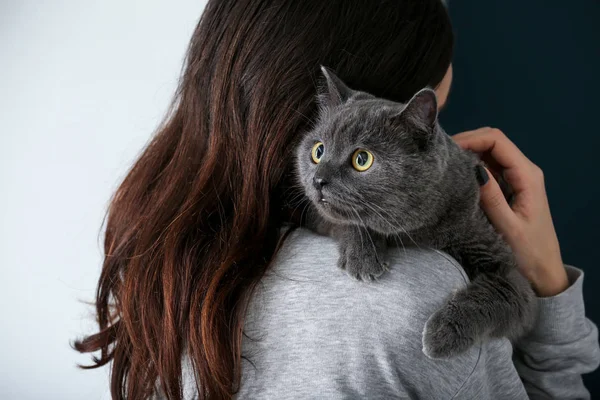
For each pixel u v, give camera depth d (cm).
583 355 126
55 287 213
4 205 206
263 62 100
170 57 206
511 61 222
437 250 101
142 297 102
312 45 102
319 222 113
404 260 95
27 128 202
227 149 102
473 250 112
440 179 105
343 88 108
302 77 102
